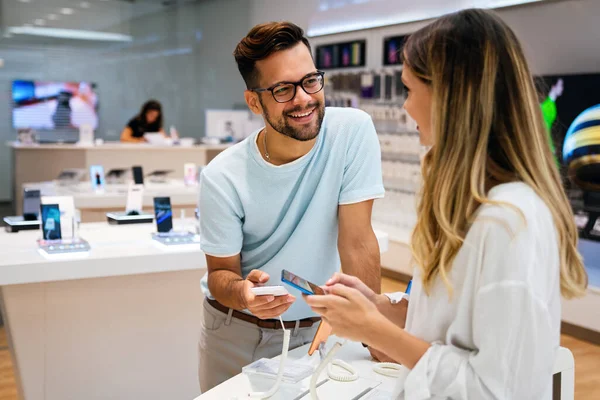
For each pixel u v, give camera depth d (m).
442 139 1.02
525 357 0.96
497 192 1.01
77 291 2.71
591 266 4.80
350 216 1.74
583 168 4.53
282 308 1.46
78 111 10.73
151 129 8.27
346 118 1.72
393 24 6.35
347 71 6.98
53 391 2.71
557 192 1.03
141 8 11.00
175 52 11.30
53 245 2.73
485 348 0.97
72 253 2.64
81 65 10.72
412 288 1.13
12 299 2.61
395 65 6.33
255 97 1.64
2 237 3.06
